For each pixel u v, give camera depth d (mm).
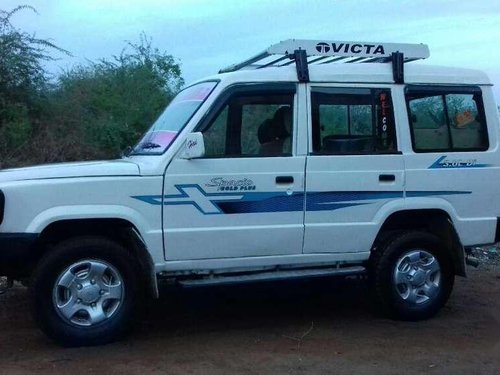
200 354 5836
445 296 7027
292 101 6488
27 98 13836
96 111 15219
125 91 16359
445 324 6840
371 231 6699
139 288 6098
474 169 7023
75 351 5828
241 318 7004
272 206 6367
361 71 6730
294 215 6441
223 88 6285
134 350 5898
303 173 6441
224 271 6375
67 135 14039
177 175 6082
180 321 6859
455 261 7062
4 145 13000
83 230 6070
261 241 6355
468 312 7316
